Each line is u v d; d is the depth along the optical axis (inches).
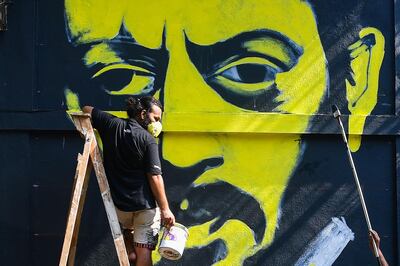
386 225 233.5
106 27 229.5
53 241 226.7
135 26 230.1
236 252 229.3
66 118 226.8
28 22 228.5
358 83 234.2
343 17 234.8
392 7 235.5
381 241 233.0
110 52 229.3
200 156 229.9
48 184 227.8
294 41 233.1
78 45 229.1
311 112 232.2
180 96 229.6
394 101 233.9
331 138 233.5
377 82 234.7
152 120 205.6
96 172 195.9
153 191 197.3
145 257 199.5
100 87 228.5
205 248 229.0
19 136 227.3
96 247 227.0
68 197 227.9
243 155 231.0
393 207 233.6
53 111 227.0
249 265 229.6
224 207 229.6
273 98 231.6
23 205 225.9
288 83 232.2
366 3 235.5
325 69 233.5
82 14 229.3
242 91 230.8
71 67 228.7
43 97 227.8
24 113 226.4
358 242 232.2
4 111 226.5
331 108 232.8
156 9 230.5
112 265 227.0
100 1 229.9
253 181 230.8
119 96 228.7
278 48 232.7
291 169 231.9
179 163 229.1
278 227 230.8
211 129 227.9
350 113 233.3
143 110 206.1
